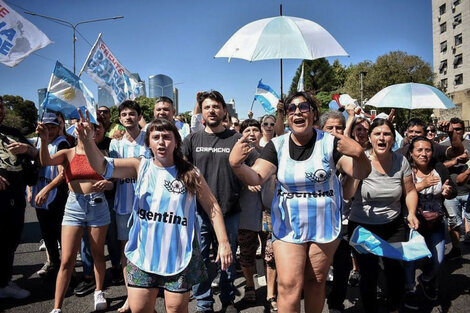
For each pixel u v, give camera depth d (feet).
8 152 12.18
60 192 13.96
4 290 12.28
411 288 11.66
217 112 11.26
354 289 13.50
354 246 9.29
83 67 16.49
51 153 13.28
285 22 11.66
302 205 8.07
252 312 11.60
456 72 139.95
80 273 15.03
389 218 10.13
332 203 8.16
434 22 153.07
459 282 13.89
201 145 11.38
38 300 12.29
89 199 11.03
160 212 7.75
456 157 14.88
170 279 7.61
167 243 7.65
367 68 114.32
